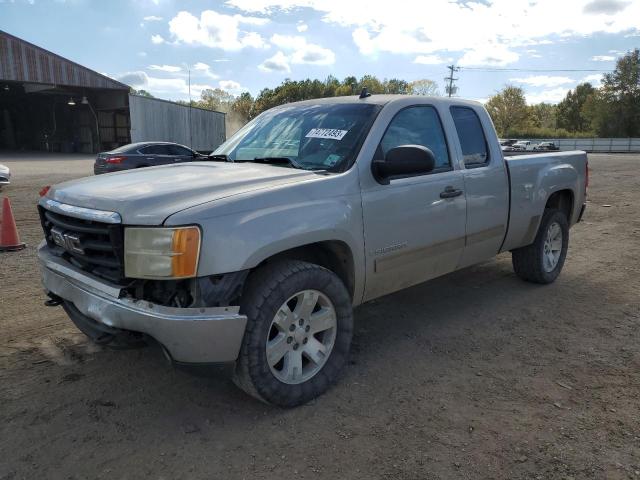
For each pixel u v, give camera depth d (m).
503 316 4.88
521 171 5.05
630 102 73.88
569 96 96.12
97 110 44.50
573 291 5.66
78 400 3.33
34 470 2.66
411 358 3.98
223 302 2.87
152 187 3.15
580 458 2.78
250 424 3.09
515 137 80.12
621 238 8.59
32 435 2.95
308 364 3.40
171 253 2.73
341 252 3.55
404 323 4.70
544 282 5.80
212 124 43.31
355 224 3.49
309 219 3.19
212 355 2.86
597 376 3.72
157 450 2.84
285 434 2.99
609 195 14.83
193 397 3.38
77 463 2.72
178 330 2.75
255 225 2.95
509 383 3.60
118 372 3.70
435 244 4.14
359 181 3.56
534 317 4.86
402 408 3.27
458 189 4.29
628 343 4.29
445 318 4.82
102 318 2.95
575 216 6.18
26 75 37.03
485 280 6.00
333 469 2.69
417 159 3.43
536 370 3.80
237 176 3.39
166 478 2.62
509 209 4.91
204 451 2.83
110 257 2.98
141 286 2.88
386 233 3.72
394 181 3.79
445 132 4.34
